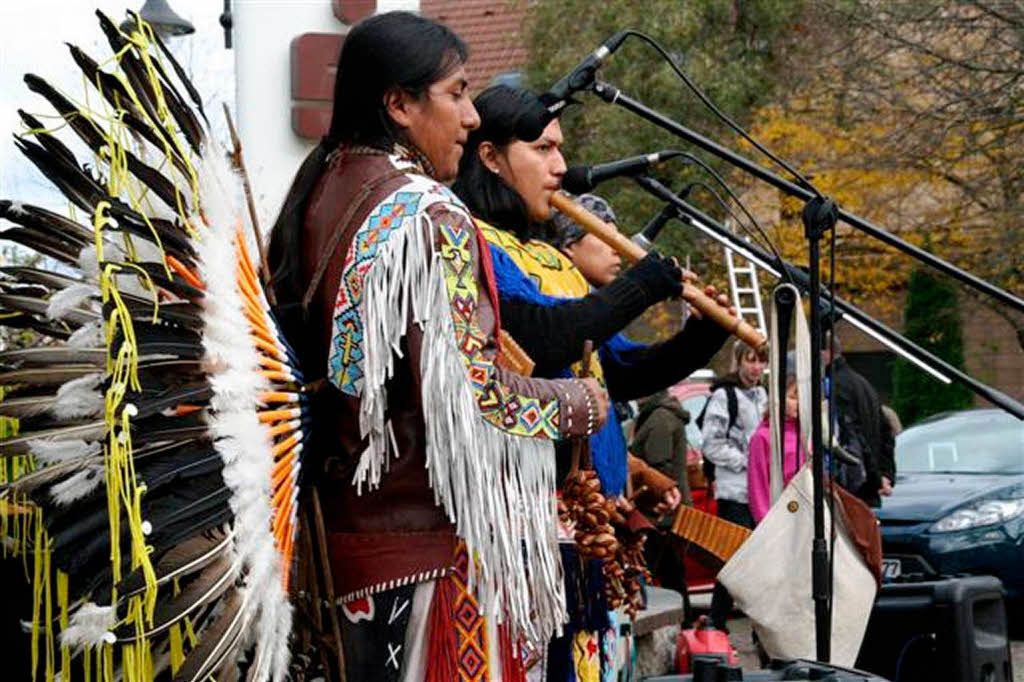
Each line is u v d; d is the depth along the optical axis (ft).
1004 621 15.03
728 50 62.23
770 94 62.34
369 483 9.48
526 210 12.11
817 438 12.57
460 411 9.09
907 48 54.34
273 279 9.80
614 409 12.35
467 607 9.51
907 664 14.99
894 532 30.81
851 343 74.28
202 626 8.63
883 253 65.67
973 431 35.24
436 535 9.50
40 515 8.46
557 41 63.10
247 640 8.56
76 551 8.02
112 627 7.74
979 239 60.44
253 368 8.68
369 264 9.28
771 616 13.15
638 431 28.48
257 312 9.07
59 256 8.92
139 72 8.75
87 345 8.50
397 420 9.48
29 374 8.23
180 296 8.25
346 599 9.64
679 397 37.14
